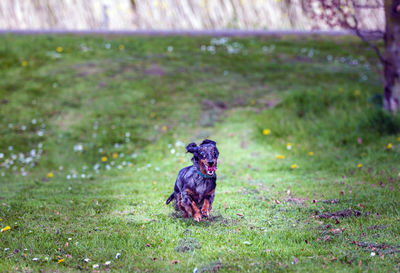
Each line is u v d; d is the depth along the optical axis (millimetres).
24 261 4418
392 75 11336
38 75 15914
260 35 21938
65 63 17156
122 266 4270
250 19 24406
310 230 5219
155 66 17422
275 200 6711
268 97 14602
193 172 5355
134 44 19906
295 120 12180
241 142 11500
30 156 11203
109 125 12891
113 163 10781
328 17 11453
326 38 21406
